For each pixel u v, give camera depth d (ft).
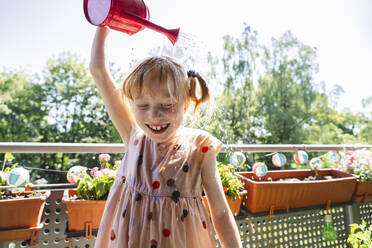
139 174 2.24
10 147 3.25
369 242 4.14
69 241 3.44
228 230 2.20
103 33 2.62
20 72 42.50
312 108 41.11
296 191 4.37
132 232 2.02
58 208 3.61
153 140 2.13
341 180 4.70
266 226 4.45
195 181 2.21
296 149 5.08
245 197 4.41
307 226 4.76
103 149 3.76
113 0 2.19
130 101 2.27
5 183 3.40
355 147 5.57
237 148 4.43
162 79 2.01
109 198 2.40
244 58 39.11
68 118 41.47
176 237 1.97
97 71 2.56
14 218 3.06
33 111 41.06
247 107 38.09
